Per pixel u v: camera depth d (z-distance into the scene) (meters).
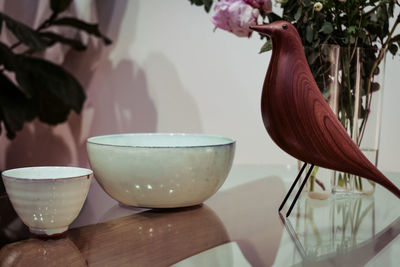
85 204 0.65
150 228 0.55
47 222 0.50
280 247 0.49
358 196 0.70
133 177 0.58
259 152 1.36
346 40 0.63
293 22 0.65
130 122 1.50
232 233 0.53
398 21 0.65
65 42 1.46
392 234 0.54
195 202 0.62
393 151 1.21
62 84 1.43
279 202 0.67
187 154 0.57
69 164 1.59
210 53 1.36
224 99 1.37
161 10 1.40
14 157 1.63
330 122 0.54
